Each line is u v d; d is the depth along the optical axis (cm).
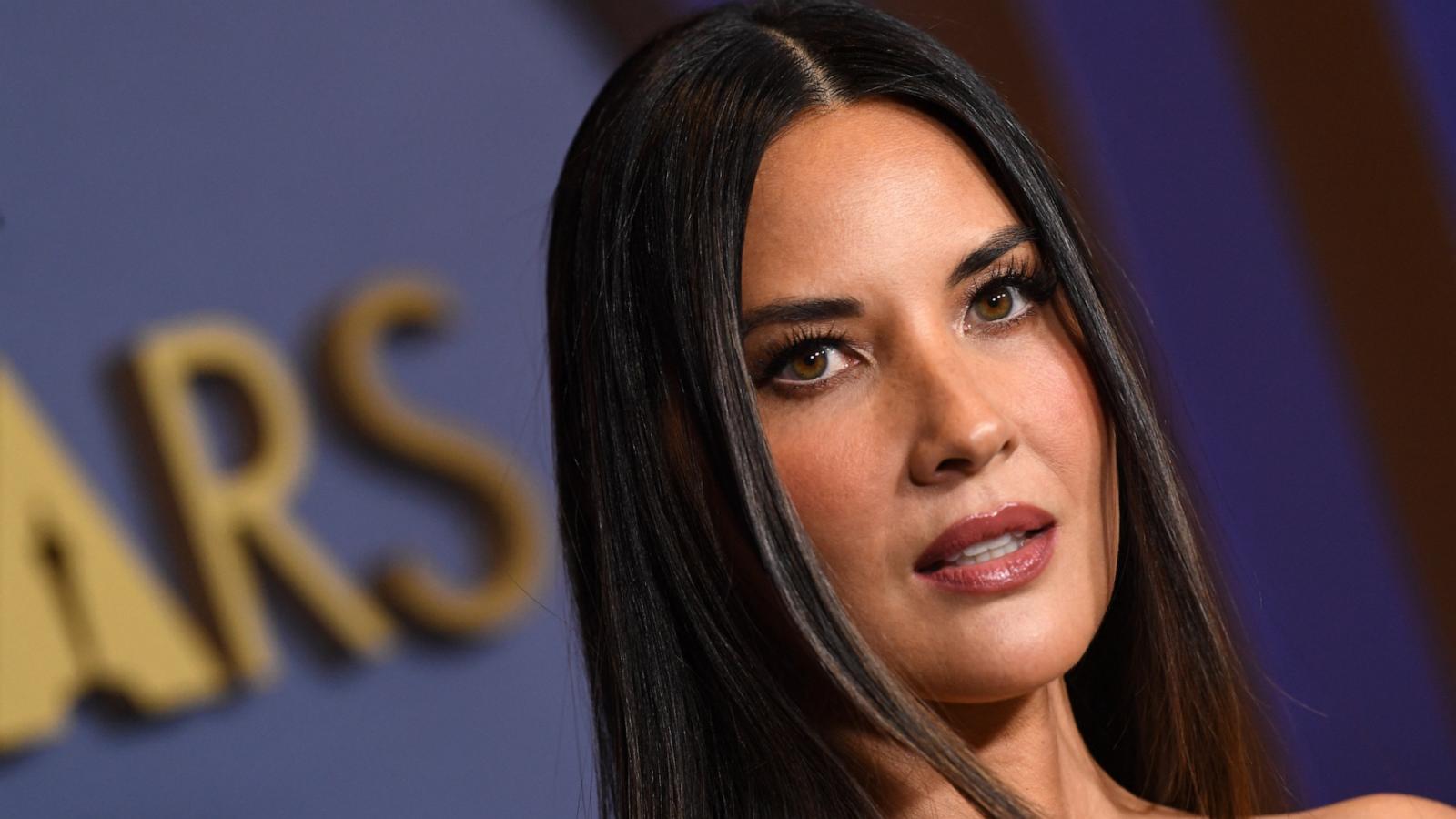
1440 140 868
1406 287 882
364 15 888
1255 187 916
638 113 353
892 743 349
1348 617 911
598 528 356
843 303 322
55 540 789
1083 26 908
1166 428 481
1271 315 912
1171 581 388
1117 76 912
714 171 331
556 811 891
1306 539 909
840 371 328
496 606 871
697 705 354
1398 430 895
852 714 350
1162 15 926
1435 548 890
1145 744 412
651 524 348
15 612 775
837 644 320
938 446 317
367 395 853
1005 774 353
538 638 897
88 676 794
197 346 823
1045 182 349
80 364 812
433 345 885
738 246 327
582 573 381
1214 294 913
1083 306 347
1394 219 884
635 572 352
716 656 346
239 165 854
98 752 797
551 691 898
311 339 862
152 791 805
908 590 325
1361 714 905
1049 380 339
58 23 823
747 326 326
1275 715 859
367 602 857
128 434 818
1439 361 875
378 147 884
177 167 840
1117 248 896
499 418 895
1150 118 916
